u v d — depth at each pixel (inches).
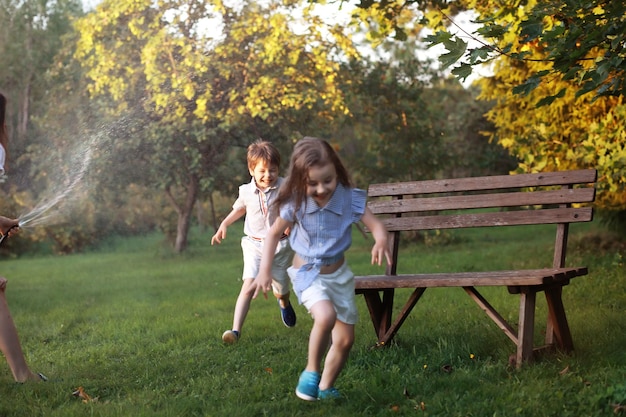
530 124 485.4
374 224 162.9
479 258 515.2
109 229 909.8
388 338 213.2
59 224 834.8
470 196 221.3
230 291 397.1
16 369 192.4
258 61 600.4
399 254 616.4
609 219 527.5
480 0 326.3
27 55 826.8
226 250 743.1
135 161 649.6
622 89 187.5
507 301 300.8
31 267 671.1
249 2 603.8
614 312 261.4
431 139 748.6
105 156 589.3
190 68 585.9
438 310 287.3
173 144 658.2
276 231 163.3
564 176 208.5
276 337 247.3
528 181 213.8
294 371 196.2
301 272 164.6
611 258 446.3
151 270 563.5
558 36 179.9
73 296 407.8
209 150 680.4
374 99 725.9
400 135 738.2
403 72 732.0
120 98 592.7
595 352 195.9
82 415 162.6
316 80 632.4
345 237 164.4
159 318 305.6
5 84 819.4
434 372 187.8
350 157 786.2
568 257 480.7
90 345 251.4
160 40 577.3
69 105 608.7
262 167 232.5
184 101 610.5
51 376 200.8
